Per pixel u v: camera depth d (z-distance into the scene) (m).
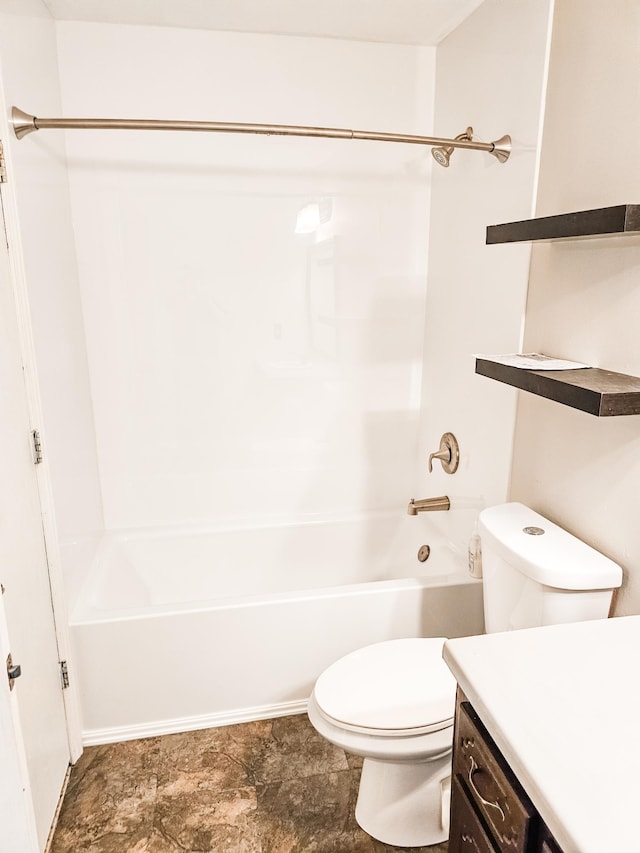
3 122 1.41
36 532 1.56
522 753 0.78
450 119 2.18
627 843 0.66
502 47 1.79
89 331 2.28
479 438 2.08
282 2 1.88
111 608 2.10
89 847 1.55
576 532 1.55
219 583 2.57
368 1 1.88
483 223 1.97
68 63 2.05
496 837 0.89
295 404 2.55
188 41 2.11
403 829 1.56
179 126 1.67
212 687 1.95
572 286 1.53
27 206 1.59
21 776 1.12
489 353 1.98
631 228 1.10
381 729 1.39
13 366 1.42
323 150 2.30
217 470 2.55
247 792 1.73
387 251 2.46
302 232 2.37
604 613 1.39
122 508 2.50
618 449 1.36
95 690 1.86
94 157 2.14
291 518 2.65
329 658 2.01
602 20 1.35
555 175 1.57
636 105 1.27
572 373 1.37
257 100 2.20
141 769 1.81
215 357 2.43
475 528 2.09
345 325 2.51
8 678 1.06
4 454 1.33
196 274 2.32
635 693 0.90
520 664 0.97
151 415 2.43
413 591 2.00
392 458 2.72
